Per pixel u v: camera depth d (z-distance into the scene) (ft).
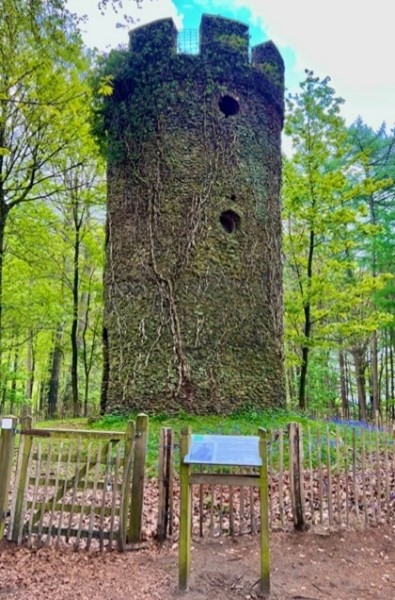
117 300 40.06
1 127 38.24
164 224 39.32
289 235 56.85
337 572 15.06
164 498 17.25
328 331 53.83
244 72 43.65
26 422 17.44
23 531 16.65
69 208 60.70
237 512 19.24
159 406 36.17
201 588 13.48
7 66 32.27
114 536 16.40
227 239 40.19
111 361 39.29
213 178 40.45
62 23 30.76
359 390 85.71
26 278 56.65
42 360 87.15
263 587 13.30
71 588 13.39
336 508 19.24
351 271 73.05
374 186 52.11
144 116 41.73
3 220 42.06
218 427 32.17
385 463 20.51
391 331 85.05
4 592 13.05
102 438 17.08
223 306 38.78
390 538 17.95
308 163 52.95
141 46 43.09
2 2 27.91
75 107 37.24
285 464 23.82
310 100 52.90
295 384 84.69
